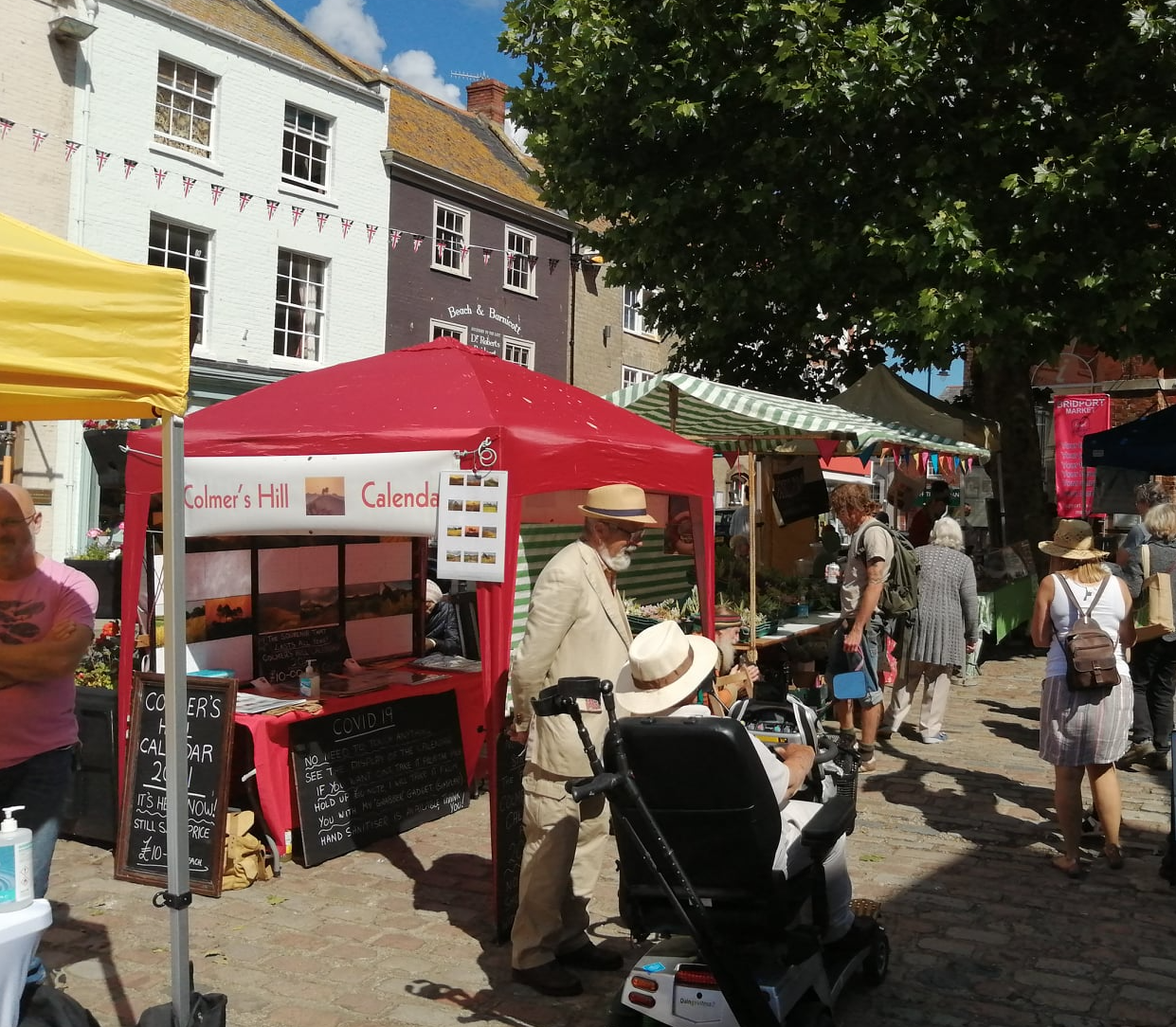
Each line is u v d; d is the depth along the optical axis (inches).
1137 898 206.7
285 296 765.3
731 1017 130.0
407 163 839.1
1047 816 260.8
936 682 335.6
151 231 677.9
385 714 248.8
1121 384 812.6
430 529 194.4
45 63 613.6
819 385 681.6
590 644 168.1
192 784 208.5
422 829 249.8
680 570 351.3
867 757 301.3
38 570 149.8
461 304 903.7
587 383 1072.2
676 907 125.0
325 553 270.5
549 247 1008.9
